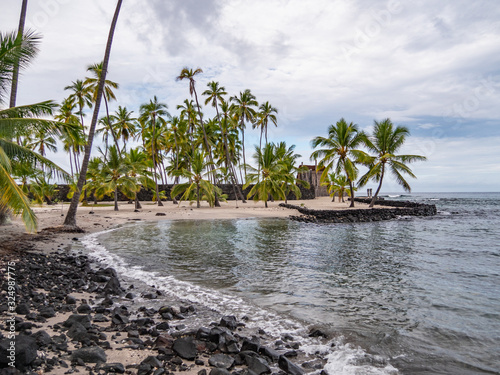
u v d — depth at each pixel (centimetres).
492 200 9156
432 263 1144
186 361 432
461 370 430
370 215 3253
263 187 3853
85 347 439
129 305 682
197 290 805
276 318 622
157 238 1695
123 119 4606
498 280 912
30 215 901
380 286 847
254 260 1172
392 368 434
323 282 885
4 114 1223
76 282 832
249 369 405
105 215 2928
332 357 464
